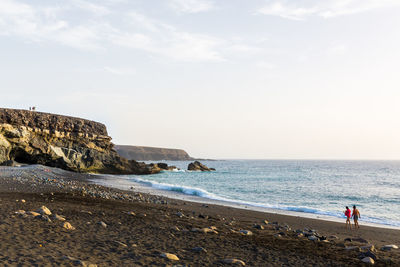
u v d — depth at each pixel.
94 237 10.79
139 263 8.33
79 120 85.56
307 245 13.20
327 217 27.34
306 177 95.94
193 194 41.94
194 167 138.25
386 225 24.52
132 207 21.33
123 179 66.25
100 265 7.71
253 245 12.35
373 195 49.34
